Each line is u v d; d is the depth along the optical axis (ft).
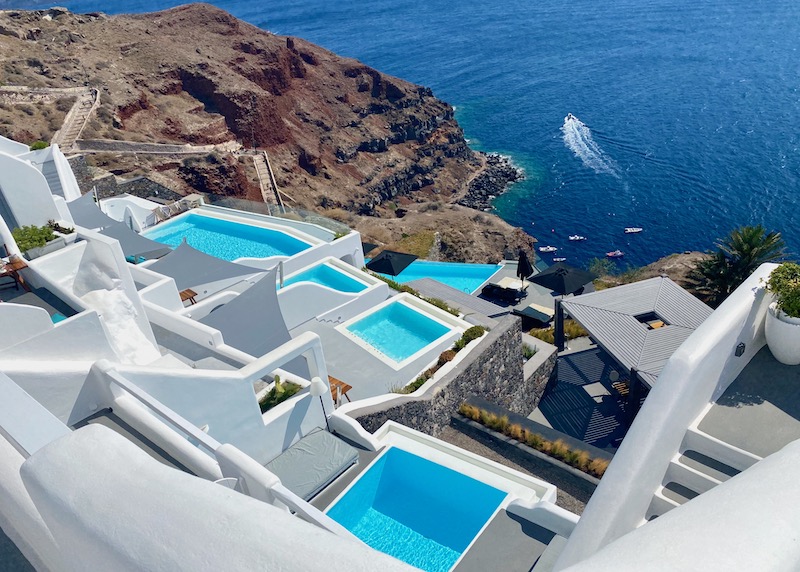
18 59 226.99
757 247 129.70
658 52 491.31
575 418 79.56
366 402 54.03
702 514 7.51
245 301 65.67
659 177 280.51
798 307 21.86
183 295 76.74
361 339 73.51
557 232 246.88
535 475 56.54
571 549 17.87
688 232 235.81
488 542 40.01
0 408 15.57
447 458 47.85
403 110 322.55
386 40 645.51
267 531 7.82
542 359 82.17
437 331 76.13
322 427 49.98
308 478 44.39
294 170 265.13
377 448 49.06
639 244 232.12
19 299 48.73
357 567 6.90
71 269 53.42
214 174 211.61
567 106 391.45
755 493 7.85
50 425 14.83
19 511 13.64
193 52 280.72
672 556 6.59
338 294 82.64
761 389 22.26
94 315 40.83
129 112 230.89
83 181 138.82
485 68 502.79
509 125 371.15
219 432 42.34
